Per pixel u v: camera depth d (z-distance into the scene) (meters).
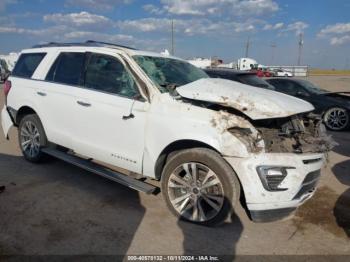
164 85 3.86
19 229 3.25
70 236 3.17
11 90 5.34
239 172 3.17
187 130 3.35
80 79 4.42
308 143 3.42
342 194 4.54
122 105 3.85
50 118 4.75
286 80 10.55
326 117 9.72
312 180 3.39
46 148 4.93
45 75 4.90
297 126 3.47
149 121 3.63
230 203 3.25
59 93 4.57
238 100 3.30
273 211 3.22
